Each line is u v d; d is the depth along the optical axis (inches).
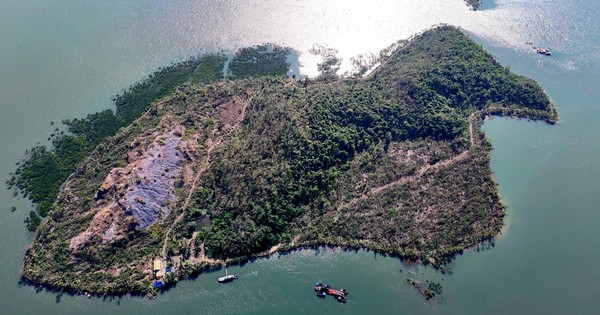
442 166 5989.2
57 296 4980.3
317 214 5521.7
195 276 5093.5
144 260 5172.2
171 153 6048.2
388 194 5689.0
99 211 5516.7
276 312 4788.4
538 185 5900.6
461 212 5447.8
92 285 4982.8
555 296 4820.4
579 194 5782.5
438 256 5093.5
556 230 5403.5
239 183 5723.4
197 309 4852.4
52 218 5595.5
